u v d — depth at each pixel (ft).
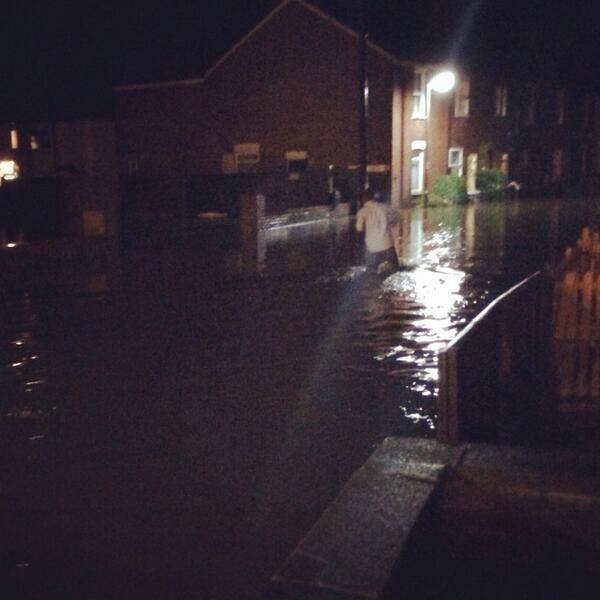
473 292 46.52
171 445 23.07
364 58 82.48
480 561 16.03
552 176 149.38
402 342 34.81
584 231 33.04
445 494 16.30
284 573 12.94
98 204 74.43
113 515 18.70
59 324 40.04
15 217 74.54
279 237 77.41
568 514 15.28
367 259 54.13
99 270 57.06
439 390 17.95
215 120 118.21
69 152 128.47
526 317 27.37
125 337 36.76
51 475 21.16
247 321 39.55
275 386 28.60
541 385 27.50
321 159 113.29
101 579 15.94
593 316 31.91
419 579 14.71
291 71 113.19
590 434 23.17
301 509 18.80
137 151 124.06
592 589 15.17
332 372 30.27
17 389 29.17
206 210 89.15
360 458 21.80
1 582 15.92
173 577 15.97
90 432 24.38
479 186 126.82
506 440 22.61
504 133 135.03
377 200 53.11
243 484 20.27
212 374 30.32
